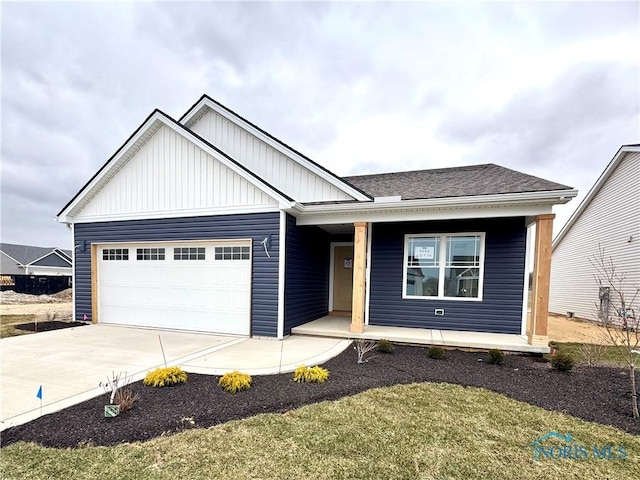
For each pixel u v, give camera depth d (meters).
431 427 3.33
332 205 7.33
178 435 3.08
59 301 17.75
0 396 3.98
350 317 9.82
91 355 5.88
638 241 11.23
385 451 2.88
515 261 7.56
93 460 2.68
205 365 5.27
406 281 8.35
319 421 3.41
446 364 5.57
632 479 2.56
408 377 4.85
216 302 8.00
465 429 3.30
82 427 3.19
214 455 2.78
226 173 7.84
